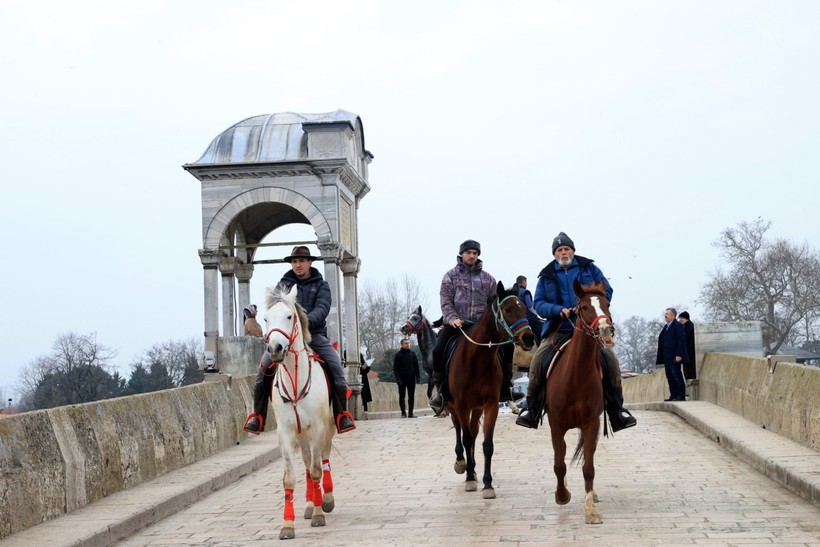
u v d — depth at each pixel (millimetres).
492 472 14453
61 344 82438
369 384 34656
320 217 27891
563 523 10328
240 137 28797
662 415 23453
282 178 28047
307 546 9875
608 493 12188
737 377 20828
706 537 9383
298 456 18578
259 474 16000
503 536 9781
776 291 78312
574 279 10711
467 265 13555
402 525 10680
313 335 11891
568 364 10562
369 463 16453
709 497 11633
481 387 12375
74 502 11594
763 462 13312
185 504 12883
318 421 10859
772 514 10430
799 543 8977
